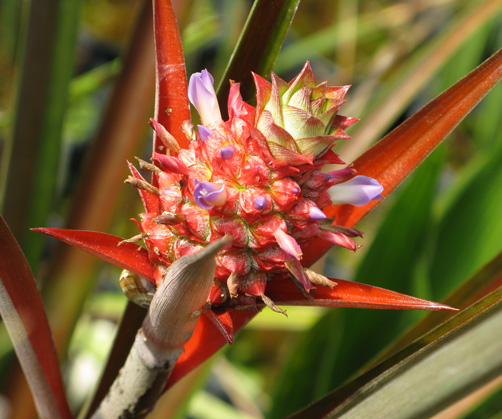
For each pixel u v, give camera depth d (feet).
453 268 1.96
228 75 1.51
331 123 1.39
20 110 1.71
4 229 1.43
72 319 1.79
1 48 2.34
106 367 1.57
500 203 1.92
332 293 1.42
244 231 1.37
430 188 1.87
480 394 1.58
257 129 1.36
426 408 1.37
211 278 1.33
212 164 1.37
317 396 1.91
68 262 1.77
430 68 2.02
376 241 1.92
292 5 1.49
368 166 1.49
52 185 1.76
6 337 1.76
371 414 1.39
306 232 1.40
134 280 1.44
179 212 1.39
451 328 1.43
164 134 1.40
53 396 1.53
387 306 1.39
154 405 1.48
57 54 1.70
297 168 1.37
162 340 1.40
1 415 1.78
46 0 1.68
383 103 2.04
